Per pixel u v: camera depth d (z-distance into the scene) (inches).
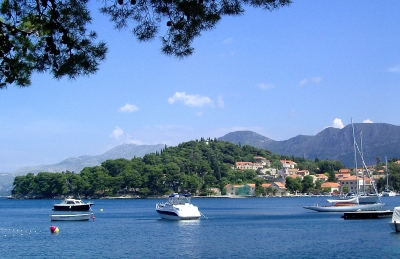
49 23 567.5
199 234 2945.4
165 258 2032.5
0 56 569.9
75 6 605.0
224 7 605.9
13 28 580.7
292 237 2711.6
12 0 586.6
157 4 591.5
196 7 585.3
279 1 604.4
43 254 2190.0
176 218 3964.1
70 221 4114.2
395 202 7475.4
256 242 2514.8
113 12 592.4
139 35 605.6
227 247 2338.8
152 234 2970.0
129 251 2246.6
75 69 619.2
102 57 629.3
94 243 2554.1
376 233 2760.8
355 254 2047.2
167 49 626.2
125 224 3740.2
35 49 631.2
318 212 4965.6
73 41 609.6
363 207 4722.0
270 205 7642.7
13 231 3270.2
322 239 2573.8
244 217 4507.9
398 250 2122.3
